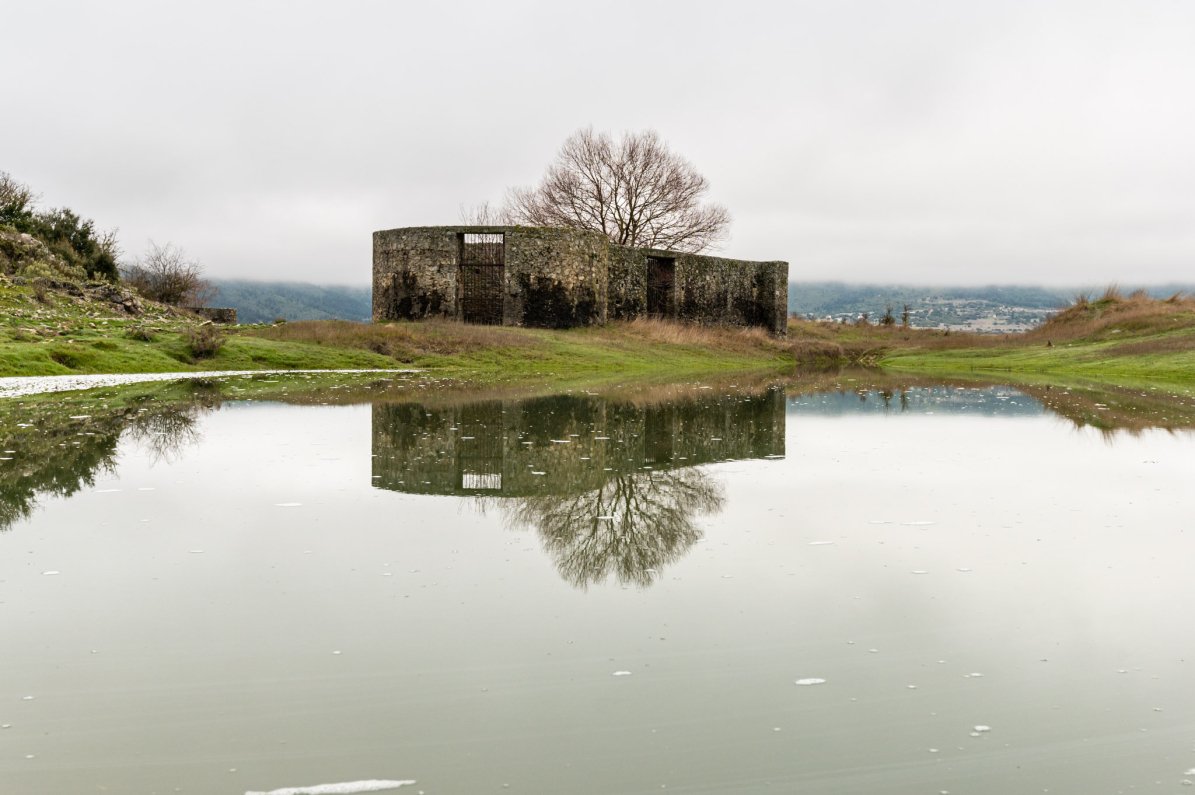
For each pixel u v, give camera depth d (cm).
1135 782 285
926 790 279
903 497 707
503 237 3262
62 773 287
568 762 294
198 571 491
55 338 2197
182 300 4375
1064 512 650
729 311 4175
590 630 406
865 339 4888
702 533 585
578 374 2473
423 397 1605
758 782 283
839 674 362
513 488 736
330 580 476
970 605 443
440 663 369
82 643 388
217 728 316
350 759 295
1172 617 427
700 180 4531
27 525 593
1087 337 3638
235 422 1175
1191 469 852
